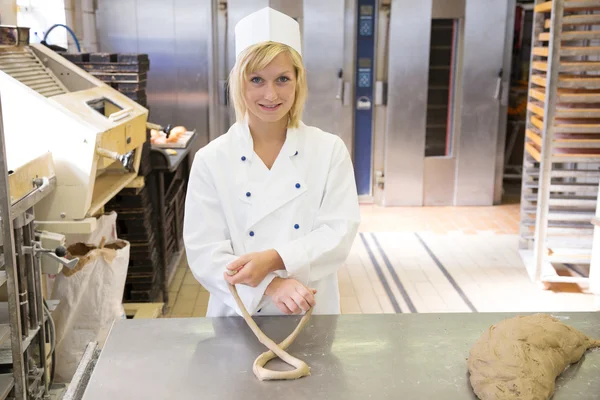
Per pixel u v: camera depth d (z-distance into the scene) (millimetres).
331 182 1764
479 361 1366
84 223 2461
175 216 4723
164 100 5891
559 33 3693
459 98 5973
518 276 4344
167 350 1503
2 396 1821
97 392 1337
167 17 5703
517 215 5883
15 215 1888
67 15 4746
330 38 5812
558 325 1484
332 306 1883
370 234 5285
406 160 6078
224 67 5840
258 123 1729
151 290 3723
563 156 3900
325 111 5988
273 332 1592
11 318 1856
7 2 3535
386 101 5996
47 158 2287
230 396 1321
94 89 3061
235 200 1746
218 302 1852
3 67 2584
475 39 5848
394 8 5750
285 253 1617
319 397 1317
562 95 3791
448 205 6219
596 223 3402
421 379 1388
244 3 5703
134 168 3252
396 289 4141
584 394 1354
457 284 4215
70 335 2602
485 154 6090
